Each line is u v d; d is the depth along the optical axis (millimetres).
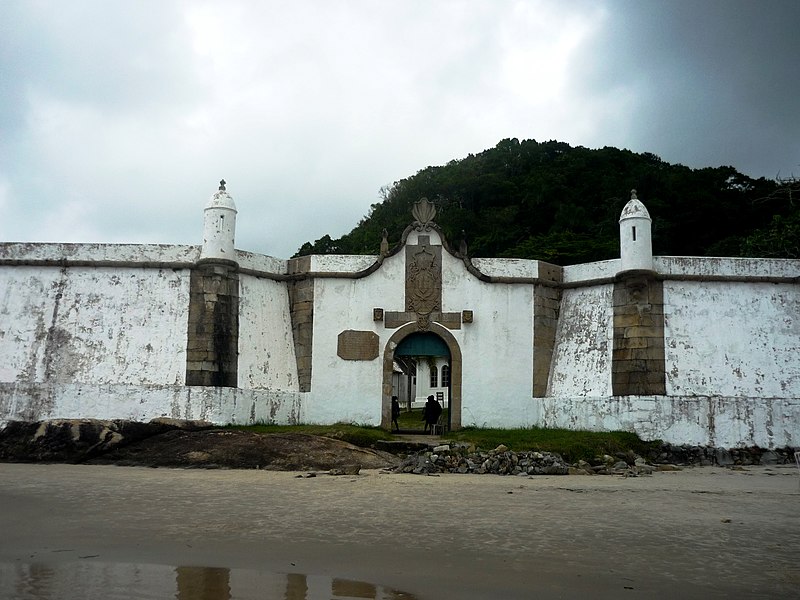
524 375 26453
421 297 26797
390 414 26156
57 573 8109
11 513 11719
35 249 25531
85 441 19828
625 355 25266
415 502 13469
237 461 19219
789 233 34906
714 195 59344
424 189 73562
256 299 26547
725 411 23609
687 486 16859
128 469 18312
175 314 24953
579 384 26000
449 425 26109
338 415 26141
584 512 12727
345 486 15531
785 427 23516
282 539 10094
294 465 19094
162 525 10922
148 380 24094
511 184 68688
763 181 61812
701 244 57125
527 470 19203
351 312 26797
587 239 54750
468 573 8422
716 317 25484
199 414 23328
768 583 8148
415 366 62125
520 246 55594
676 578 8336
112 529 10570
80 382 23922
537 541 10242
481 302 26828
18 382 23359
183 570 8336
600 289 26875
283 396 25656
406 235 27281
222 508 12484
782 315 25578
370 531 10734
